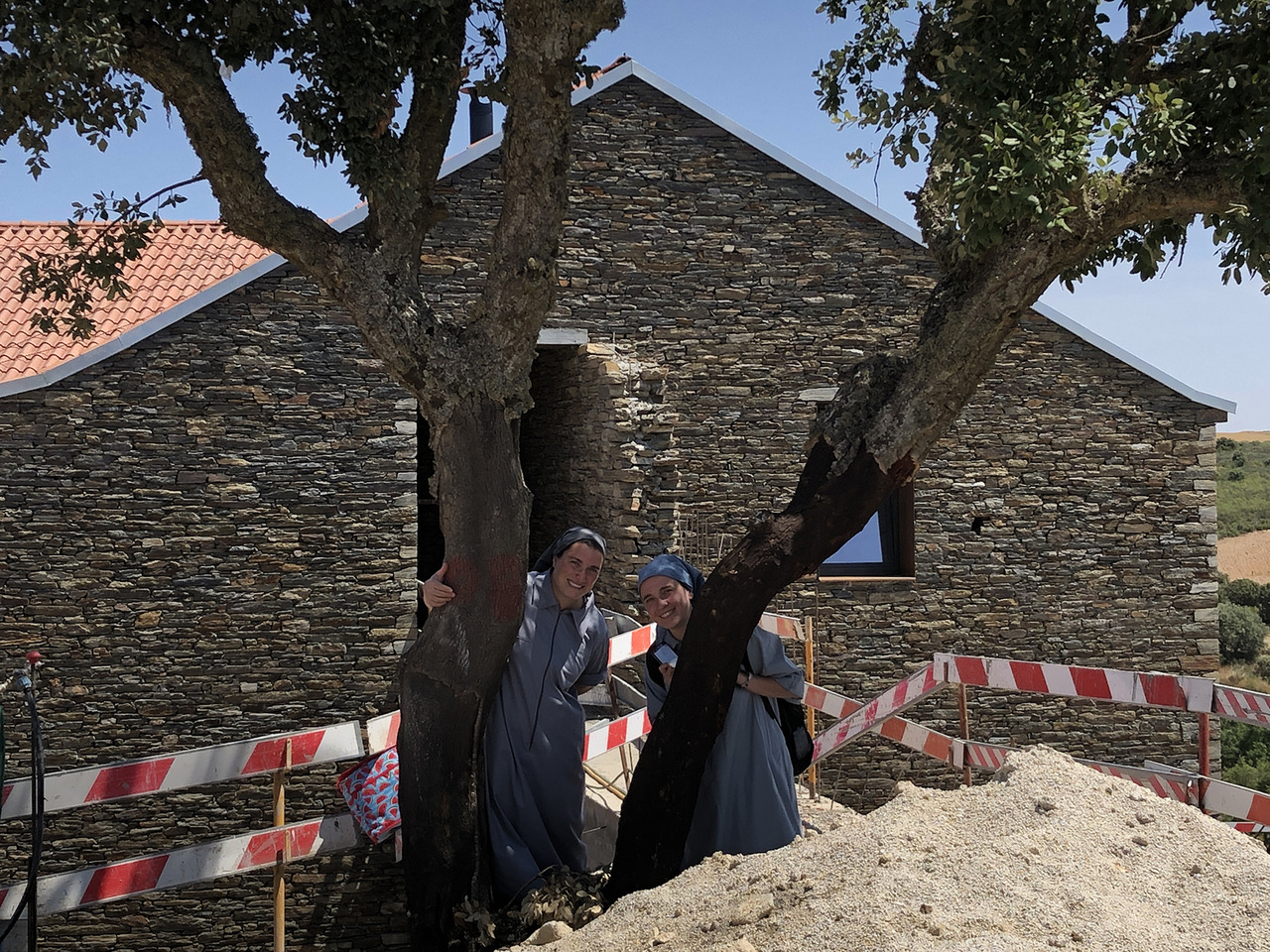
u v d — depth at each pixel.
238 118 4.57
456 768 4.91
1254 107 4.34
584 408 12.84
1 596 11.05
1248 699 5.61
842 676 13.52
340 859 11.74
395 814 5.77
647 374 12.03
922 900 3.37
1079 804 3.99
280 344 11.74
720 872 4.23
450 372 4.78
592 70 4.98
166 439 11.45
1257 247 4.16
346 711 11.92
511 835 5.11
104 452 11.30
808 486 4.88
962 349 4.63
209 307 11.55
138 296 12.90
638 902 4.17
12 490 11.07
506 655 4.95
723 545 13.11
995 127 4.04
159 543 11.45
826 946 3.25
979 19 4.55
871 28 5.95
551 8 4.57
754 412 13.30
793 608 13.46
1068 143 4.06
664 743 4.80
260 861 5.81
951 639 13.72
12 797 5.36
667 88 12.95
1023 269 4.53
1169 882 3.55
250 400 11.66
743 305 13.27
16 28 3.91
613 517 11.88
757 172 13.27
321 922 11.68
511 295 4.82
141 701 11.41
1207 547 14.09
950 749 7.15
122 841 11.33
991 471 13.78
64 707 11.20
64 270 5.30
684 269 13.12
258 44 4.69
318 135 4.62
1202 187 4.34
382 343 4.74
